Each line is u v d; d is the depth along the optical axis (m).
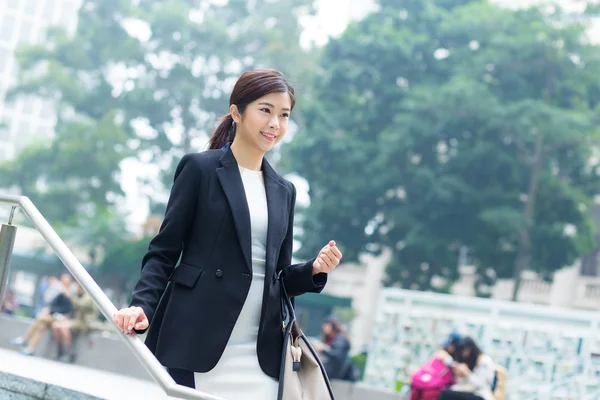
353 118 40.09
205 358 2.92
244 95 3.10
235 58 50.34
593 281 40.50
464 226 37.22
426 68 40.53
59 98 50.91
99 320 16.36
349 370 14.56
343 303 39.22
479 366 10.77
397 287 38.75
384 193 38.00
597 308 40.19
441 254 37.25
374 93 40.47
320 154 39.06
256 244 3.06
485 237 36.91
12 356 4.65
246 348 3.00
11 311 24.22
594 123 36.91
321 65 41.59
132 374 15.80
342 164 38.69
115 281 44.06
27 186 47.97
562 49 37.97
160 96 50.03
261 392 2.99
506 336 12.52
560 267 37.44
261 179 3.17
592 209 40.56
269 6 51.19
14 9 66.50
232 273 2.99
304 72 46.91
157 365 2.75
